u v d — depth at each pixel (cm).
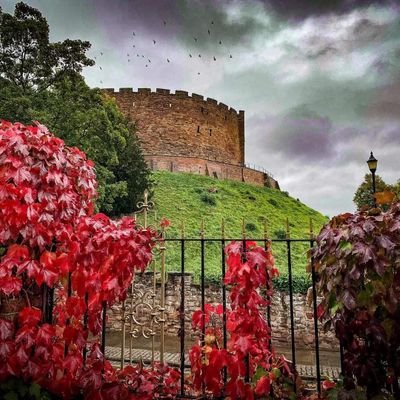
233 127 5391
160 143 4606
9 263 258
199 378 289
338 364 916
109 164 1895
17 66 1728
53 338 280
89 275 279
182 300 321
